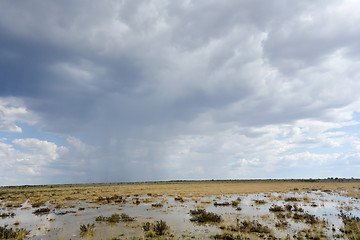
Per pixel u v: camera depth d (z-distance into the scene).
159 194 37.75
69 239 11.78
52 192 44.31
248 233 12.27
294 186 56.25
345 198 29.48
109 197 33.88
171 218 16.88
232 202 24.69
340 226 13.82
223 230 13.02
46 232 13.39
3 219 17.84
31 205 26.02
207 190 45.00
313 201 26.25
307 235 11.73
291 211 19.14
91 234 12.41
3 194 40.91
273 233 12.21
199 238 11.46
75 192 43.31
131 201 28.81
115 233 12.56
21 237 12.10
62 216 18.66
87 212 20.44
